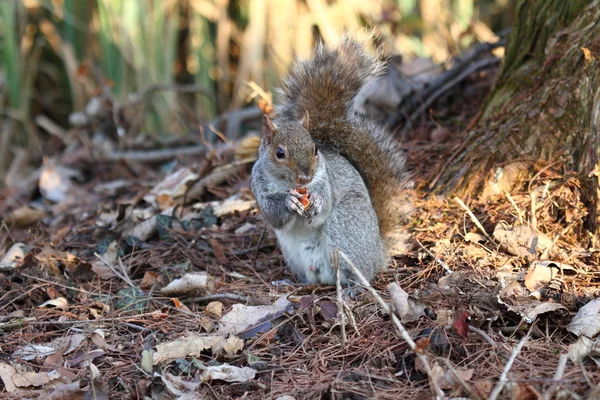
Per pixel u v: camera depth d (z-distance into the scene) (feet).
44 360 26.12
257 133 48.57
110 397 23.66
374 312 27.22
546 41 35.86
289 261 31.63
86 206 44.96
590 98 32.24
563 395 20.99
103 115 54.70
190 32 59.88
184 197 39.47
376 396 22.35
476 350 24.43
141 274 33.76
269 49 57.06
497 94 37.40
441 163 36.78
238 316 27.50
